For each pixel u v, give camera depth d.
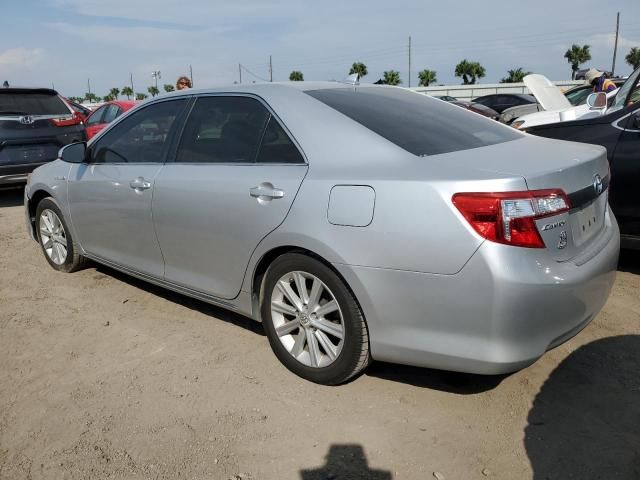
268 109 3.17
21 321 3.93
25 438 2.64
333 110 2.98
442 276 2.38
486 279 2.29
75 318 3.96
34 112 8.12
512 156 2.68
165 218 3.54
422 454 2.45
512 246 2.29
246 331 3.66
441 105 3.57
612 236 2.94
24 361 3.36
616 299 3.96
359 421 2.68
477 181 2.34
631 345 3.31
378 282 2.55
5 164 7.82
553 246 2.41
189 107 3.64
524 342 2.35
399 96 3.53
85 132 8.76
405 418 2.69
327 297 2.86
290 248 2.93
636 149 4.18
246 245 3.08
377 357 2.71
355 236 2.59
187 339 3.58
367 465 2.39
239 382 3.04
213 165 3.33
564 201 2.46
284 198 2.86
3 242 6.07
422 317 2.48
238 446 2.53
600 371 3.05
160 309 4.07
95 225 4.24
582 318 2.56
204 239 3.32
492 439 2.53
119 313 4.02
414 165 2.55
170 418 2.75
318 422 2.68
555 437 2.53
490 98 21.55
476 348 2.39
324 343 2.89
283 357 3.10
